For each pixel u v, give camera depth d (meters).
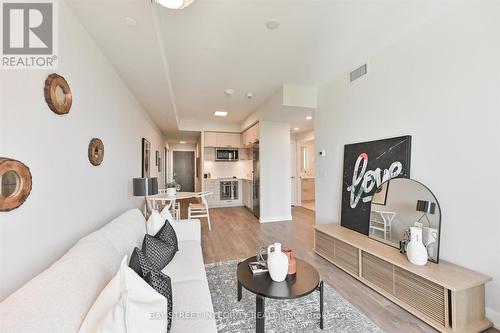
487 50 1.68
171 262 1.93
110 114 2.40
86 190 1.81
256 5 1.83
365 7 1.89
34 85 1.22
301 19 2.03
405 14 1.98
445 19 1.94
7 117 1.04
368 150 2.73
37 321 0.71
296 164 7.06
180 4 1.44
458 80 1.86
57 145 1.41
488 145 1.69
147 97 3.54
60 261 1.01
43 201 1.26
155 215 2.28
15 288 1.05
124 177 2.92
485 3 1.69
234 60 2.79
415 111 2.21
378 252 2.15
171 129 6.20
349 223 2.96
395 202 2.35
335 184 3.32
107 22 1.73
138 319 0.76
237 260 2.87
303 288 1.49
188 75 3.23
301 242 3.60
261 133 4.98
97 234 1.41
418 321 1.74
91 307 0.87
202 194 4.19
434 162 2.04
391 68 2.45
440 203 2.00
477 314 1.63
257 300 1.46
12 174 1.05
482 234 1.72
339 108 3.24
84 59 1.79
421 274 1.72
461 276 1.67
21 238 1.09
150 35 1.91
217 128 6.45
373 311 1.86
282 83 3.58
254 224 4.73
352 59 2.80
